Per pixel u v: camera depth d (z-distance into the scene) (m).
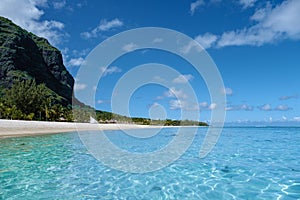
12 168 9.30
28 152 13.23
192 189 7.18
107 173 8.91
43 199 6.04
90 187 7.17
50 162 10.72
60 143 18.09
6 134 24.09
